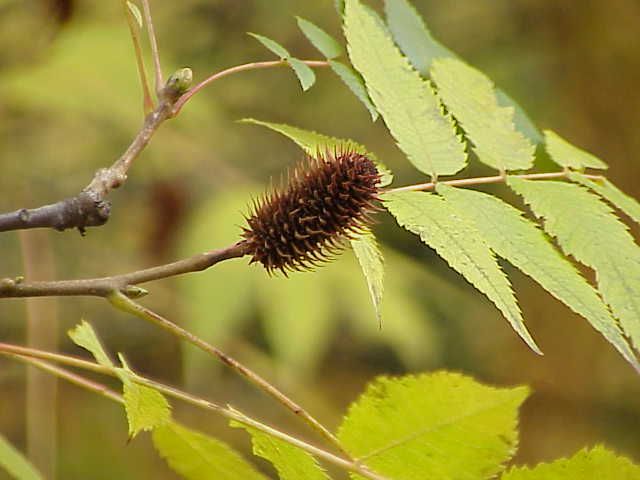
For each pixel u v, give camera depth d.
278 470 0.79
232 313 1.14
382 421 0.79
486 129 0.83
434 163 0.81
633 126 1.49
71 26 1.28
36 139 1.34
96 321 1.49
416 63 0.88
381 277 0.78
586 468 0.78
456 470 0.79
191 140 1.36
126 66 1.28
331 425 1.40
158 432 0.83
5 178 1.34
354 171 0.78
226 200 1.17
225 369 1.43
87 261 1.38
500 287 0.77
